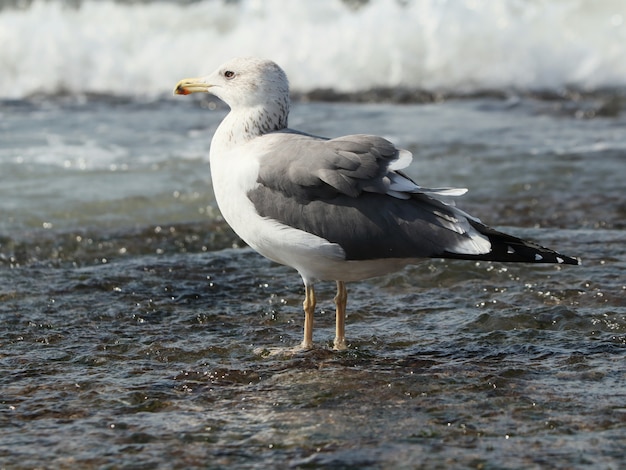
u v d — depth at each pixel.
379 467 7.66
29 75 27.48
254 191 9.75
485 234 9.33
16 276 13.21
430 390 9.27
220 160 10.26
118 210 16.58
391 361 10.12
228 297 12.42
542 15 28.56
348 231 9.44
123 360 10.31
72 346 10.73
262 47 28.27
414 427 8.41
